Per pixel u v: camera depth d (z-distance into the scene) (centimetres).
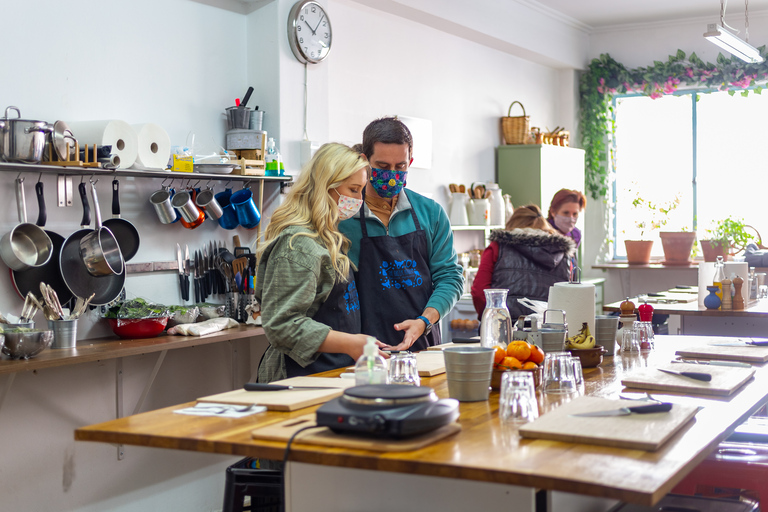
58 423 332
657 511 169
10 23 316
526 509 126
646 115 806
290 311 220
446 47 622
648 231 808
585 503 146
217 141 415
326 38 450
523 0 673
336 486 144
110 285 350
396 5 531
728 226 735
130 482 363
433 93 607
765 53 734
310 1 438
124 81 364
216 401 174
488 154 687
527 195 685
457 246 642
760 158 759
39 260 316
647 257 779
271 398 172
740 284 447
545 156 689
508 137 695
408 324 248
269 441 140
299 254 223
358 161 238
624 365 236
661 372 213
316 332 217
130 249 359
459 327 600
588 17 758
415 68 585
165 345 326
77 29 343
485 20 629
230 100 423
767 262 690
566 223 522
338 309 240
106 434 149
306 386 186
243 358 426
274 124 426
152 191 375
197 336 350
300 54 434
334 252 230
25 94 322
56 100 334
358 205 245
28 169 306
